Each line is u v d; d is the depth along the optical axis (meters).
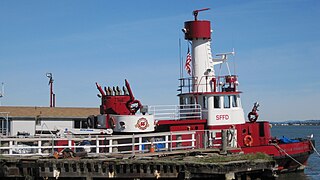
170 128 32.53
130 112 32.12
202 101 34.47
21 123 46.00
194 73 36.25
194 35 36.03
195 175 22.92
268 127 35.75
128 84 32.19
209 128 33.56
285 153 35.91
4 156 24.27
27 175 23.31
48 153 26.45
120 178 23.42
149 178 23.20
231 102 34.59
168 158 24.83
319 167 48.50
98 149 26.97
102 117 31.72
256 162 24.12
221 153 27.69
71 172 23.02
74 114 48.44
